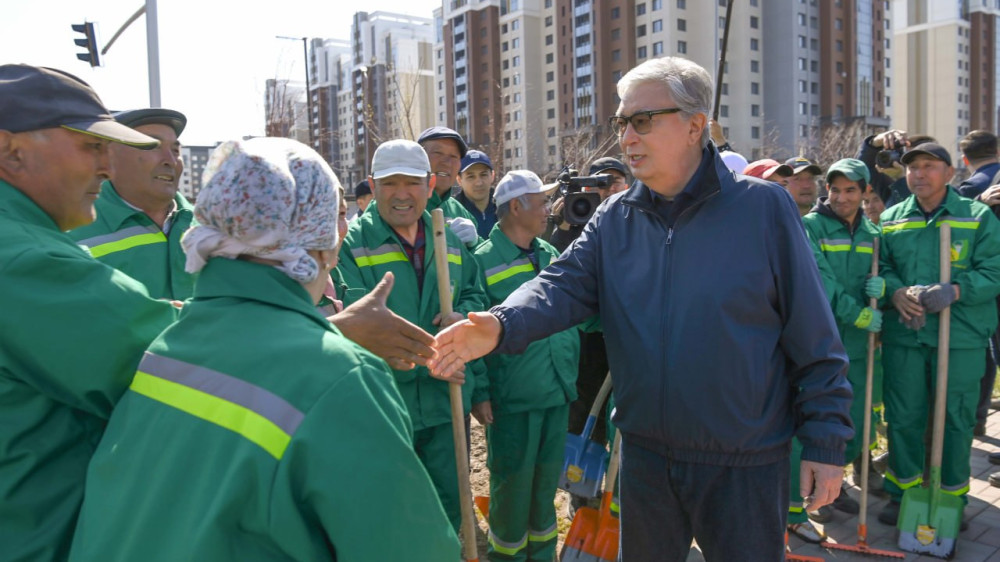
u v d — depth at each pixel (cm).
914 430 417
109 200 268
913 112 9369
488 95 7144
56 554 137
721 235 211
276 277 132
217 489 116
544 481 348
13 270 136
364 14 8188
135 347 141
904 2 9325
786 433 219
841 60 6462
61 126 154
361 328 173
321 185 137
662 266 218
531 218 364
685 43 5994
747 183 216
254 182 128
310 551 118
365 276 318
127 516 123
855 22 6494
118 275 146
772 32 6197
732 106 6212
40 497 138
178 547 115
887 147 552
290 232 133
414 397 312
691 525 230
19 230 143
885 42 6969
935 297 390
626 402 226
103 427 149
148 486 122
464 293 345
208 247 133
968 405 411
